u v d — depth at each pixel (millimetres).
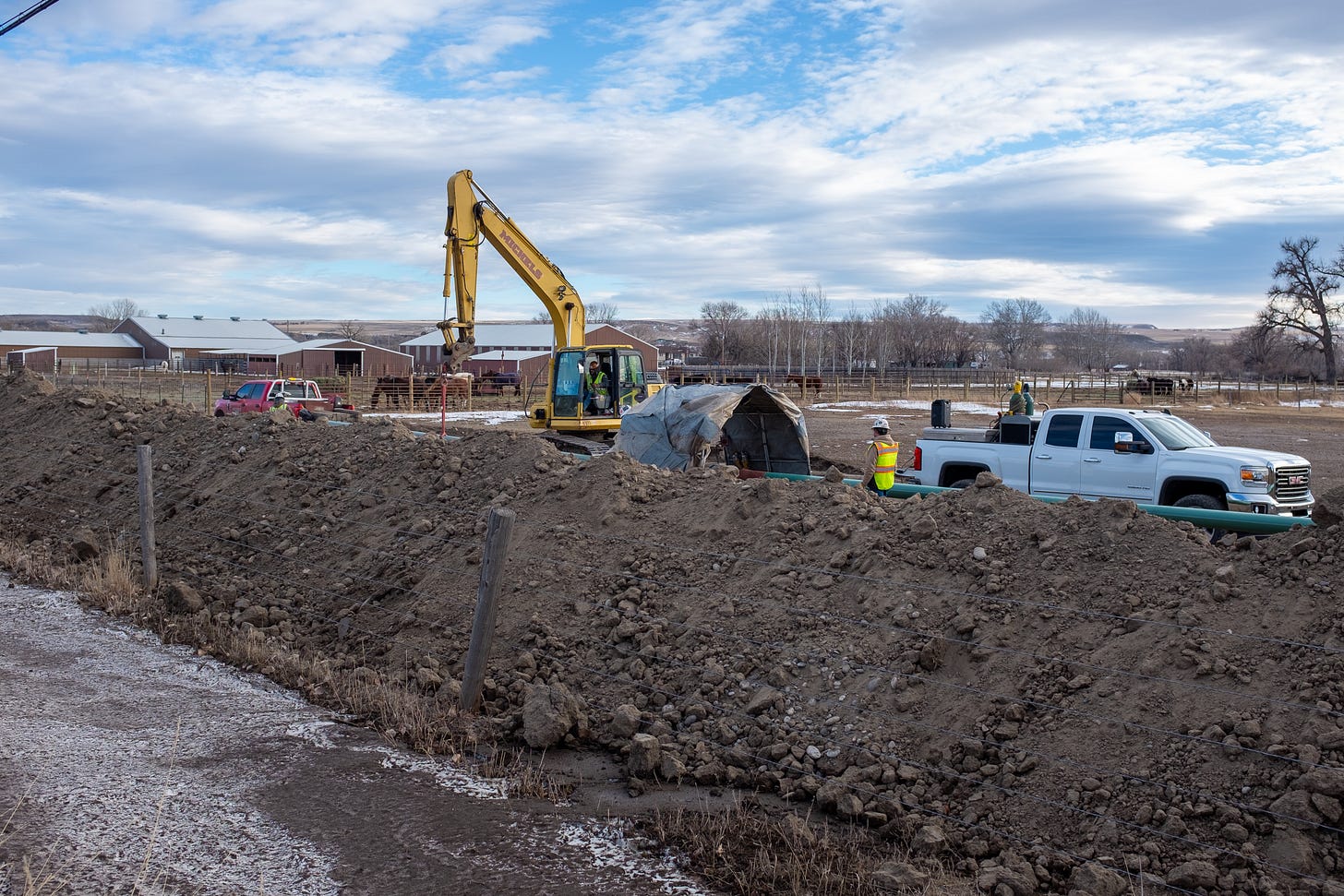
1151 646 5441
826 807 5203
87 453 13586
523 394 53875
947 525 7039
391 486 10219
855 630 6379
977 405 48812
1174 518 8234
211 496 11242
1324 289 85438
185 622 8312
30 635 8078
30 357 99312
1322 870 4266
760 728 5902
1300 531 5879
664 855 4695
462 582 8102
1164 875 4402
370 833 4809
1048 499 7820
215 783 5340
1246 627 5355
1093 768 4961
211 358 97750
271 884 4309
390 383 44969
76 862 4410
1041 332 135000
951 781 5242
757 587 7059
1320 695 4820
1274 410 50000
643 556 7820
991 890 4418
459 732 6137
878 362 112750
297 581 9078
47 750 5680
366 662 7516
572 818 5066
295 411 28938
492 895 4281
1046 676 5566
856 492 8133
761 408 14836
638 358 22078
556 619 7379
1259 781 4621
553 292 23828
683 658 6691
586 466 9195
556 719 6027
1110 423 12750
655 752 5617
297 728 6199
